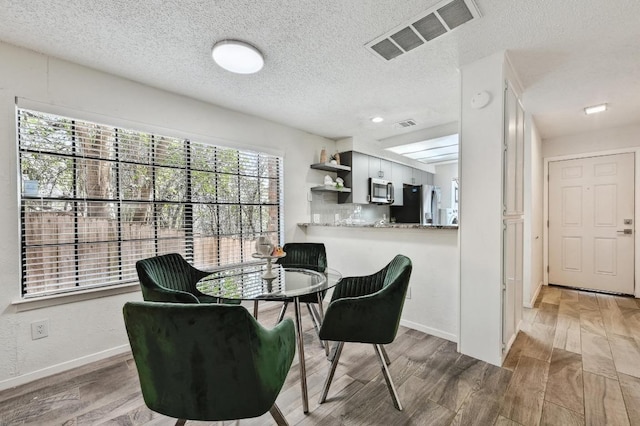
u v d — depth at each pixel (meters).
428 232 2.55
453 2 1.51
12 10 1.52
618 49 1.95
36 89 1.93
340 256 3.28
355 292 2.04
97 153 2.21
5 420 1.52
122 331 2.27
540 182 3.99
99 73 2.19
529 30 1.74
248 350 0.97
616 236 3.71
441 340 2.42
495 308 2.03
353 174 4.18
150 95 2.46
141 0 1.47
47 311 1.96
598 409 1.56
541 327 2.68
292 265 2.70
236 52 1.88
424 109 3.06
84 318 2.10
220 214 2.99
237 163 3.15
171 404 1.02
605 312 3.06
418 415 1.53
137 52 1.95
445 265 2.45
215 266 2.93
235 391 0.99
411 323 2.66
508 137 2.11
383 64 2.14
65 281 2.06
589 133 3.87
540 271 4.07
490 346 2.05
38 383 1.86
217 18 1.62
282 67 2.17
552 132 3.91
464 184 2.16
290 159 3.66
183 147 2.70
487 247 2.05
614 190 3.73
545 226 4.20
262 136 3.33
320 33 1.77
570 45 1.90
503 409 1.57
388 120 3.41
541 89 2.59
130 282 2.33
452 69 2.21
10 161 1.84
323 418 1.52
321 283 1.90
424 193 5.23
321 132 3.92
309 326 2.75
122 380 1.89
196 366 0.98
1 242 1.81
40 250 1.97
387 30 1.74
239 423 1.49
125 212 2.34
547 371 1.93
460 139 2.18
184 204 2.71
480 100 2.04
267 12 1.58
